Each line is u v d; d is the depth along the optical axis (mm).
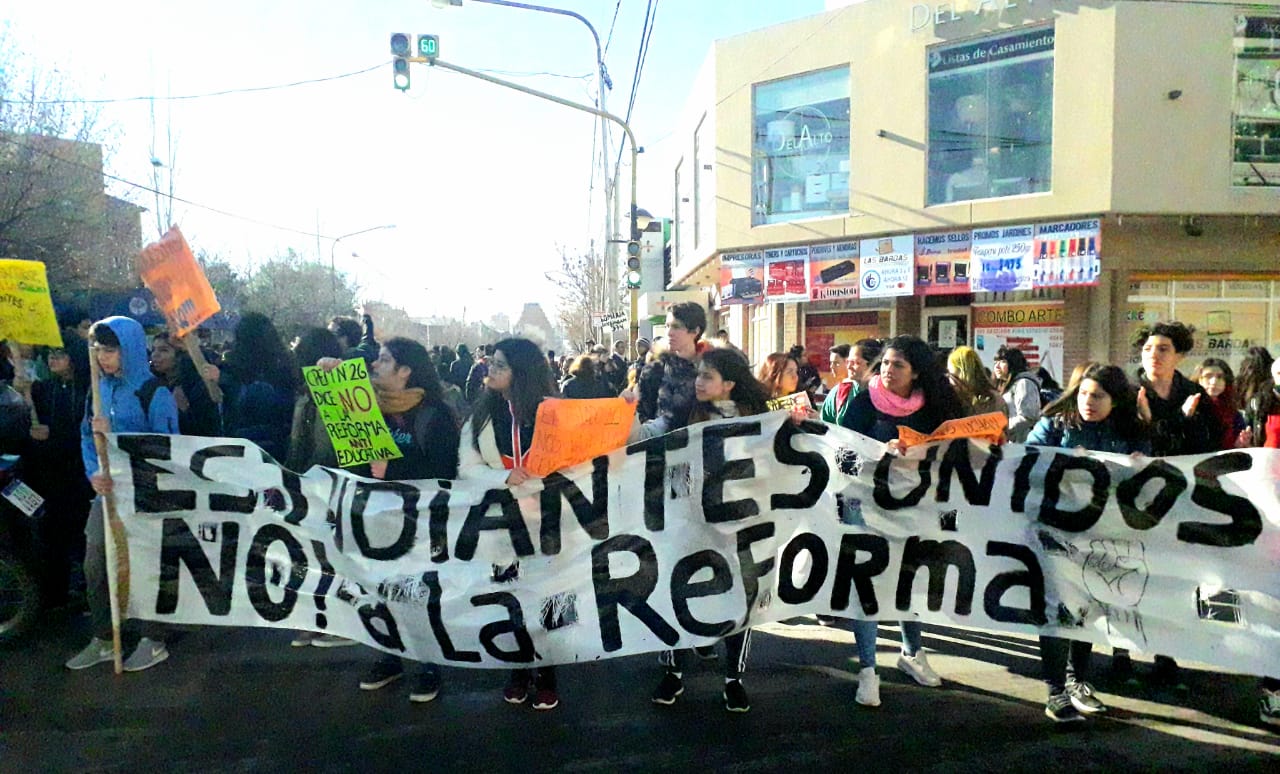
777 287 14898
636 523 4199
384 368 4477
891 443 4211
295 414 5023
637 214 14984
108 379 4762
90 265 19547
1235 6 11406
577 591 4191
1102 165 11562
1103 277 12312
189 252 4777
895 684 4535
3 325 4465
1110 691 4410
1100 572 4008
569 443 4191
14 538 4867
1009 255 12430
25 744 3789
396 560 4293
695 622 4164
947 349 13898
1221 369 4754
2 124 16969
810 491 4238
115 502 4473
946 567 4191
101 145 19078
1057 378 12844
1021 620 4109
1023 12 12148
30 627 4938
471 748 3803
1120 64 11438
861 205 13750
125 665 4609
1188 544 3887
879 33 13492
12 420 5344
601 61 16531
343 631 4344
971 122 12867
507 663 4180
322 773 3576
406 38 12125
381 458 4371
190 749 3762
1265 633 3736
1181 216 11773
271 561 4449
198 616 4477
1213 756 3707
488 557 4234
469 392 11594
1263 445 4660
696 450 4219
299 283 41781
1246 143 11578
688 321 5172
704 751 3777
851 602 4230
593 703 4297
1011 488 4133
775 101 14844
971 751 3764
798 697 4363
